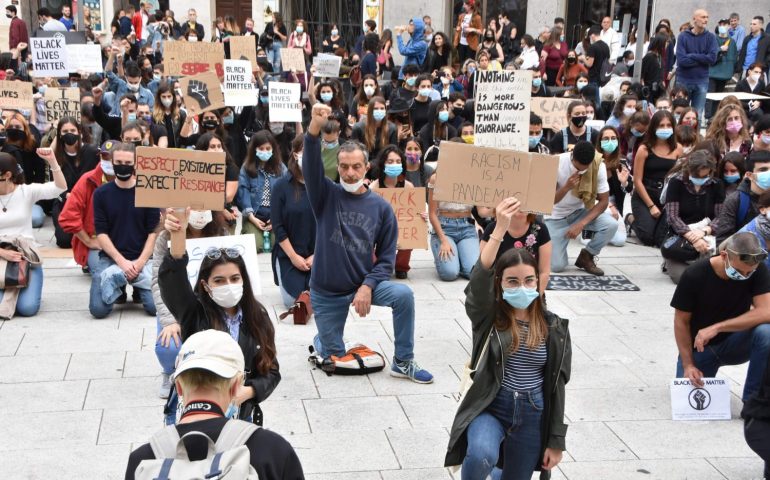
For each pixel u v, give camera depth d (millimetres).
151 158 4789
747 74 16156
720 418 5875
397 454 5273
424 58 18969
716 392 5863
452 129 11383
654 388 6406
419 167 9336
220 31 20422
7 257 7457
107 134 12172
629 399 6203
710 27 20938
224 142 11391
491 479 4535
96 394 6020
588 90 15648
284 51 14852
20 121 10883
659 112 10469
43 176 11219
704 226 8859
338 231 6141
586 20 22547
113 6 24688
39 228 10992
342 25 24469
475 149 5234
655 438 5598
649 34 21578
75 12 24359
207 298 4129
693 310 5812
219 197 4879
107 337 7164
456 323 7734
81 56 13883
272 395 6086
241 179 9914
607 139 10445
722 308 5719
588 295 8680
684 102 13094
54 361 6598
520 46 20531
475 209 9180
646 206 10750
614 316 8023
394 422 5723
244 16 26203
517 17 22969
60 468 4992
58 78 14758
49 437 5363
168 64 12398
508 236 5711
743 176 9086
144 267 7605
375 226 6188
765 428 4652
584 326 7723
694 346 5863
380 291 6234
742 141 10969
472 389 4270
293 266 7715
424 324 7688
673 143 10578
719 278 5641
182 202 4855
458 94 12641
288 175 7676
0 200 7621
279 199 7633
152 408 5816
